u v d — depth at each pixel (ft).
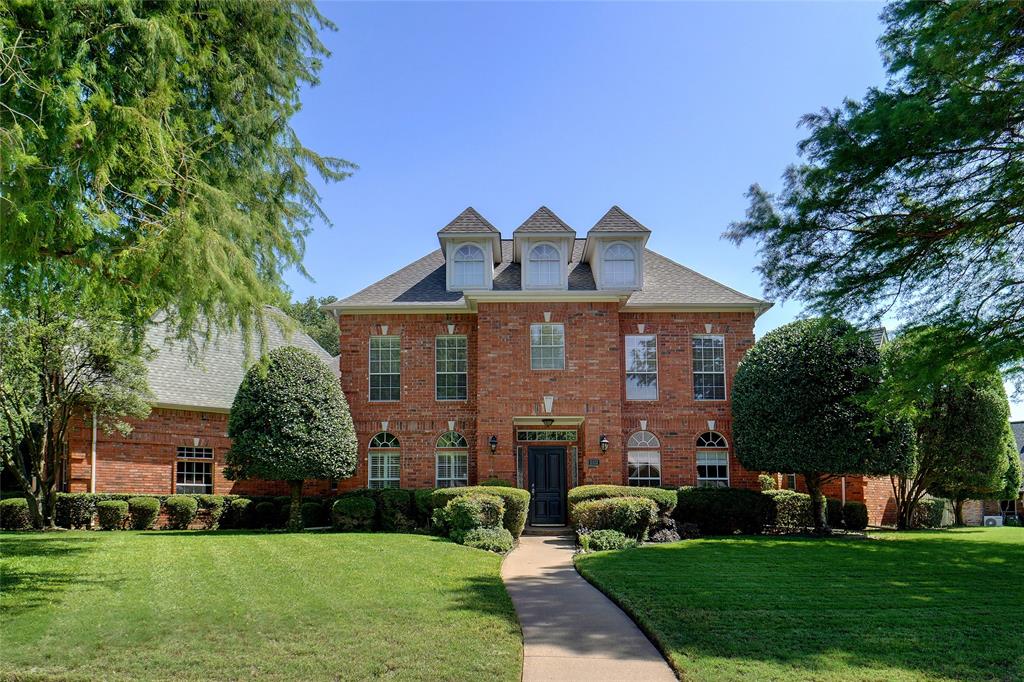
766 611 30.45
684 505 62.49
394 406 72.69
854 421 58.75
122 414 65.51
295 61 32.78
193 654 24.02
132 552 44.39
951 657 24.45
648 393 72.18
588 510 55.26
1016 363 45.50
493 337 69.21
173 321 31.12
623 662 24.66
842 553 47.85
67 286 28.07
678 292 74.90
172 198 26.40
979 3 33.14
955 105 36.04
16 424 63.77
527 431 72.69
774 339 63.72
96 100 21.65
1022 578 38.55
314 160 32.63
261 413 62.13
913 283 44.32
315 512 70.44
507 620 28.81
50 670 22.58
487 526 54.19
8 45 21.04
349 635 26.21
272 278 31.48
